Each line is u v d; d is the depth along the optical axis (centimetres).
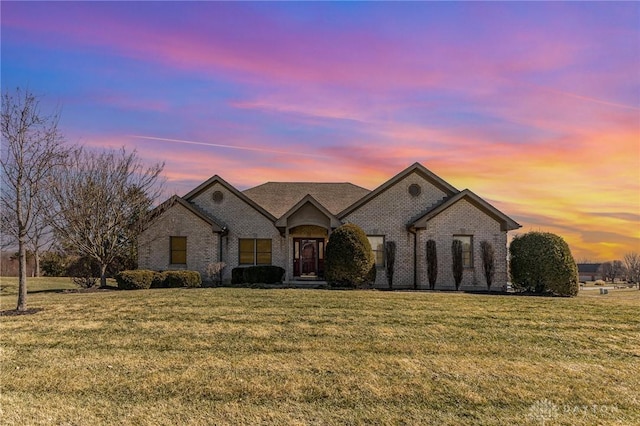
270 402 618
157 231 2308
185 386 672
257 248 2389
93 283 2036
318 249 2438
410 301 1416
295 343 906
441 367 764
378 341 927
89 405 605
